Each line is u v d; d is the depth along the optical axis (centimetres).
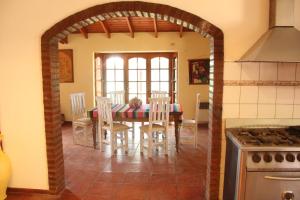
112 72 701
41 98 277
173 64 679
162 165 384
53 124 278
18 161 288
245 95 252
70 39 665
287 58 200
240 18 245
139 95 700
